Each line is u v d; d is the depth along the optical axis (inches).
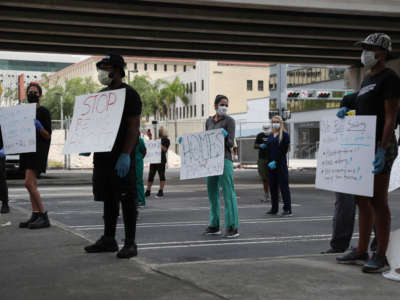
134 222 210.8
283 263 193.0
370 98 179.2
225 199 289.7
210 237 291.3
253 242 275.0
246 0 721.0
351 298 147.2
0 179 360.5
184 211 422.6
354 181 180.2
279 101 1106.7
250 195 582.2
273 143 397.1
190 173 288.2
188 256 234.8
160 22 784.3
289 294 150.4
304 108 2459.4
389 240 179.3
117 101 204.1
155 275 174.7
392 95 173.5
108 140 201.3
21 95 2050.9
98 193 215.9
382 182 178.2
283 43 927.7
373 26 843.4
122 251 207.2
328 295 149.9
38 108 289.1
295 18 796.0
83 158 1342.3
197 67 3417.8
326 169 191.2
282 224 349.4
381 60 179.5
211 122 288.0
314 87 2390.5
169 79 3784.5
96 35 824.9
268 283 162.4
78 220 364.2
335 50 1050.1
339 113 188.1
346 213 223.8
